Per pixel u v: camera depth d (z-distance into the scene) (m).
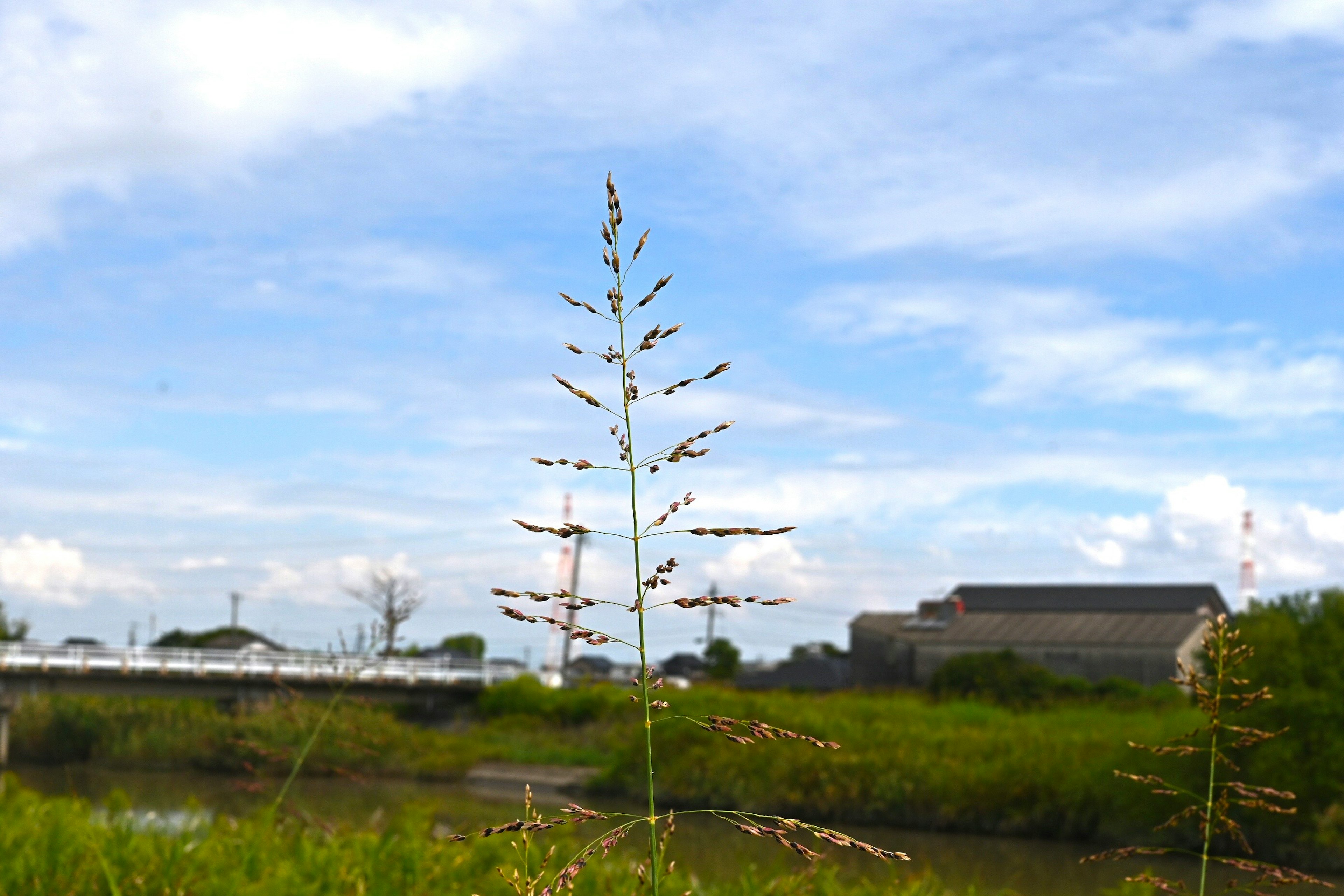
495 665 51.88
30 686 35.62
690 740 30.39
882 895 7.70
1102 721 32.34
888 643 59.34
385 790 25.20
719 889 6.89
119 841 6.86
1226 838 20.62
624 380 2.06
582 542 59.62
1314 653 20.67
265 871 6.12
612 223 2.07
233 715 29.22
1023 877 18.45
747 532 2.03
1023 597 62.75
